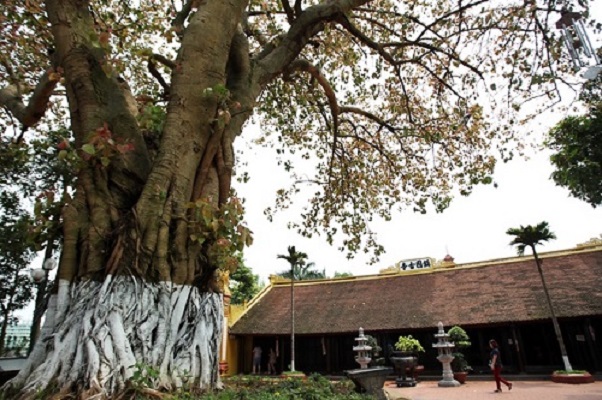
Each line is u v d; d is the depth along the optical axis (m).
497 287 21.56
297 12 7.20
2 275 13.02
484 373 20.58
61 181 12.15
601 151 12.55
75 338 3.19
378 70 10.01
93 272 3.54
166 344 3.47
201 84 4.65
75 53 4.54
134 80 9.53
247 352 23.75
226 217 4.02
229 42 5.14
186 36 4.92
